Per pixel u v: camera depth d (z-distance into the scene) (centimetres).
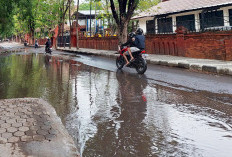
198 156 204
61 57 1590
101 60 1323
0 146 205
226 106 363
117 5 2466
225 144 228
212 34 1015
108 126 280
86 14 4241
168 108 358
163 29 1638
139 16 2203
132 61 774
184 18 1981
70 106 372
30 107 336
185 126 279
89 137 247
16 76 721
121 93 469
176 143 231
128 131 264
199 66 822
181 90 489
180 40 1212
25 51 2609
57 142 219
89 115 324
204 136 248
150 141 237
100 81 618
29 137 227
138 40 751
